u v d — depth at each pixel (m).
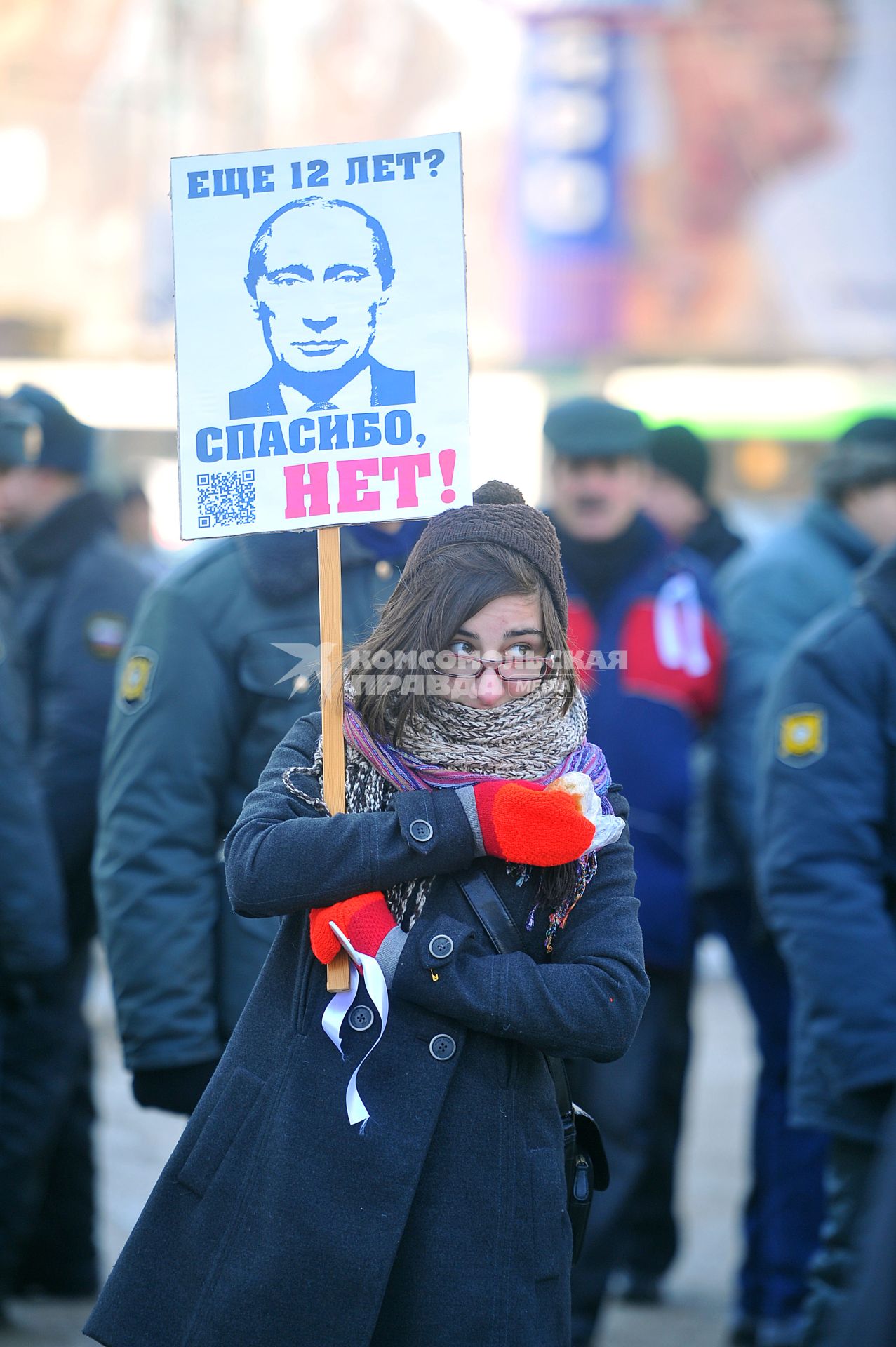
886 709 9.65
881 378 39.91
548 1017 5.60
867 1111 9.30
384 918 5.72
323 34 40.72
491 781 5.73
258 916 5.84
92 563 12.35
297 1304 5.53
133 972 8.22
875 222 39.91
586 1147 6.44
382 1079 5.70
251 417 6.27
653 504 15.84
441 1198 5.65
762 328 40.41
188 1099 8.28
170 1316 5.71
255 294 6.29
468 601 5.75
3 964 10.66
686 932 11.43
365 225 6.24
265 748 8.45
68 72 40.66
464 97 40.78
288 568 8.43
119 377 40.28
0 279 40.78
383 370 6.20
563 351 40.88
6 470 12.30
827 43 39.56
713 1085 18.75
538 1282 5.71
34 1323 11.66
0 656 10.71
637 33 40.16
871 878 9.58
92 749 11.97
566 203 40.66
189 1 40.38
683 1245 14.10
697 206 40.44
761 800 10.04
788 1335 11.55
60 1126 12.27
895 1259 4.45
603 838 5.73
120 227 40.88
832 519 13.02
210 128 40.94
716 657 12.31
